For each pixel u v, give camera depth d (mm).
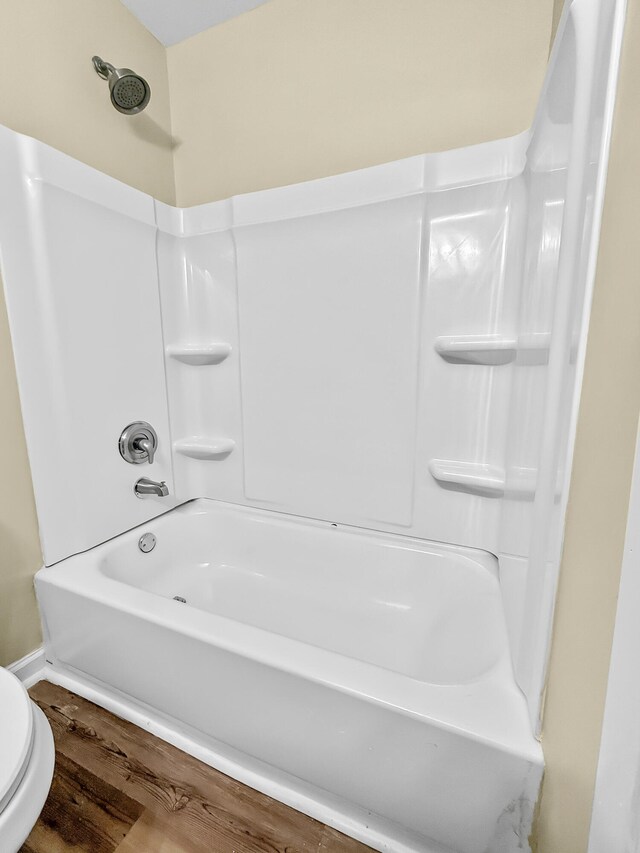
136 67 1394
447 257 1117
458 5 1105
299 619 1340
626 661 392
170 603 954
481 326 1106
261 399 1446
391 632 1236
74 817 832
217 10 1361
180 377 1550
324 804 822
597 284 468
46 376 1107
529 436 728
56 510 1153
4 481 1049
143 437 1385
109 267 1246
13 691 601
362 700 697
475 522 1200
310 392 1357
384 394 1249
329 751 759
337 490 1375
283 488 1468
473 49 1110
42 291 1075
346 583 1355
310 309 1306
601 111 443
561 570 547
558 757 542
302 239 1278
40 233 1052
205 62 1450
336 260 1242
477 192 1062
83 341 1184
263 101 1385
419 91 1186
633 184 403
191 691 896
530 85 1069
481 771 634
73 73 1199
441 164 1085
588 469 478
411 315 1173
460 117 1152
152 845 786
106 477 1282
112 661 1017
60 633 1108
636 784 389
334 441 1350
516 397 930
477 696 689
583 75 468
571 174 498
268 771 875
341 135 1296
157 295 1421
